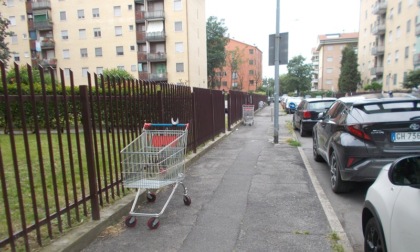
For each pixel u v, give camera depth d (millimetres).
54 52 50750
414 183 2459
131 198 4703
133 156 4266
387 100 5059
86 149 3891
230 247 3543
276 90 10789
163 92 6457
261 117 24406
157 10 46594
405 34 38375
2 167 2869
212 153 9086
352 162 4750
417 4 34938
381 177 2961
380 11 45844
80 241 3445
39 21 49938
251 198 5168
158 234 3871
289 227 4043
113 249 3498
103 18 48500
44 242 3316
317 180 6191
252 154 8930
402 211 2312
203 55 54844
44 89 3330
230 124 14812
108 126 4500
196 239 3738
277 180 6227
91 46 49281
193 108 8320
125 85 4934
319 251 3432
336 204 4949
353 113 5086
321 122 7113
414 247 2127
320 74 85375
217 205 4859
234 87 84812
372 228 2953
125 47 48188
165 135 4797
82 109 3855
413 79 29062
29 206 4355
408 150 4512
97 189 4289
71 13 49438
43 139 10492
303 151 9398
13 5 50906
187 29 46156
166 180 4383
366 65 54219
